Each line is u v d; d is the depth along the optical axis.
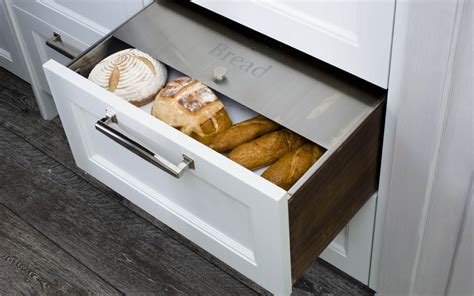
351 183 1.05
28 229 1.53
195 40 1.13
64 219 1.54
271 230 0.91
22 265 1.46
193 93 1.05
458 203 1.06
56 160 1.65
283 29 1.05
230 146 1.04
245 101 1.03
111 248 1.48
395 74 0.97
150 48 1.12
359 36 0.97
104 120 1.00
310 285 1.40
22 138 1.70
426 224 1.14
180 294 1.40
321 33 1.01
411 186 1.09
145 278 1.43
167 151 0.96
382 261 1.27
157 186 1.08
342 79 1.05
